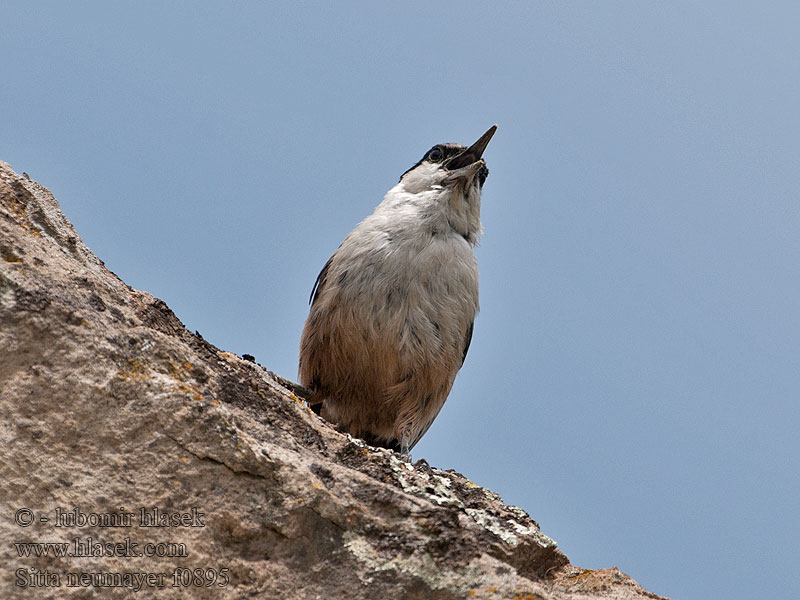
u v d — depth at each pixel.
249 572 8.36
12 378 8.48
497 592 8.52
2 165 10.27
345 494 9.02
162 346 9.46
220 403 9.39
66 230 10.50
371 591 8.45
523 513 10.12
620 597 9.40
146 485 8.42
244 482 8.73
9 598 7.57
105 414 8.61
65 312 8.97
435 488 9.87
